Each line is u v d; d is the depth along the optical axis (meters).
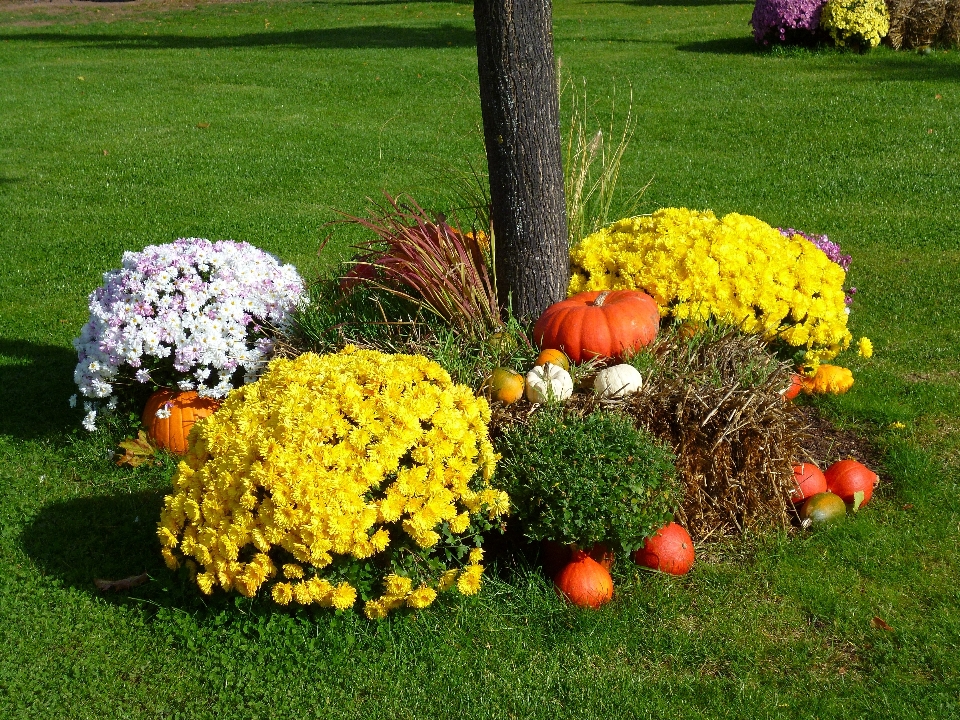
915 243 8.42
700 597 3.91
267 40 22.27
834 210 9.45
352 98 15.58
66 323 6.99
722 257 5.00
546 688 3.45
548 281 5.04
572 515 3.63
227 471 3.58
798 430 4.46
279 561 3.62
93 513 4.54
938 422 5.32
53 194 10.69
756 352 4.68
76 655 3.64
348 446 3.51
